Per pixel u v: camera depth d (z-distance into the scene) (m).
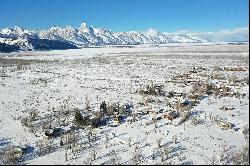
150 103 82.25
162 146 56.03
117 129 64.50
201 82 101.94
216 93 86.25
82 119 67.88
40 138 61.69
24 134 63.91
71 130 64.38
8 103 88.00
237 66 123.56
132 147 56.25
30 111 78.94
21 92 102.44
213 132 61.00
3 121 71.69
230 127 61.84
